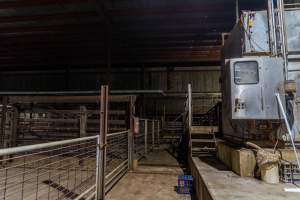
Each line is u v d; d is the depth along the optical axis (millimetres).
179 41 12664
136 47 13516
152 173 6121
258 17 4168
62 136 7363
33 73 18172
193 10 9625
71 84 17516
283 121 3434
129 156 6484
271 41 4020
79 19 10328
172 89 16500
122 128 7117
